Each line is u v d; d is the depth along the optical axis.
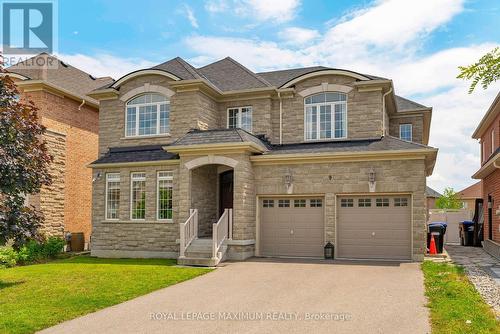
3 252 18.33
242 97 21.58
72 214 24.62
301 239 18.95
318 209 18.84
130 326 8.92
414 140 25.53
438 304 10.05
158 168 20.16
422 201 17.28
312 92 20.72
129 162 20.44
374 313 9.53
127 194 20.58
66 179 24.20
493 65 3.16
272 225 19.34
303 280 13.34
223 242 17.70
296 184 18.80
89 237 25.89
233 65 23.81
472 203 55.28
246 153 18.52
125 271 15.24
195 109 20.39
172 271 15.19
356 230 18.23
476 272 14.60
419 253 17.25
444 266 15.62
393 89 20.30
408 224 17.64
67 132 24.41
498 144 23.34
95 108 26.58
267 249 19.31
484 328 8.09
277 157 18.72
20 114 13.52
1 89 13.48
